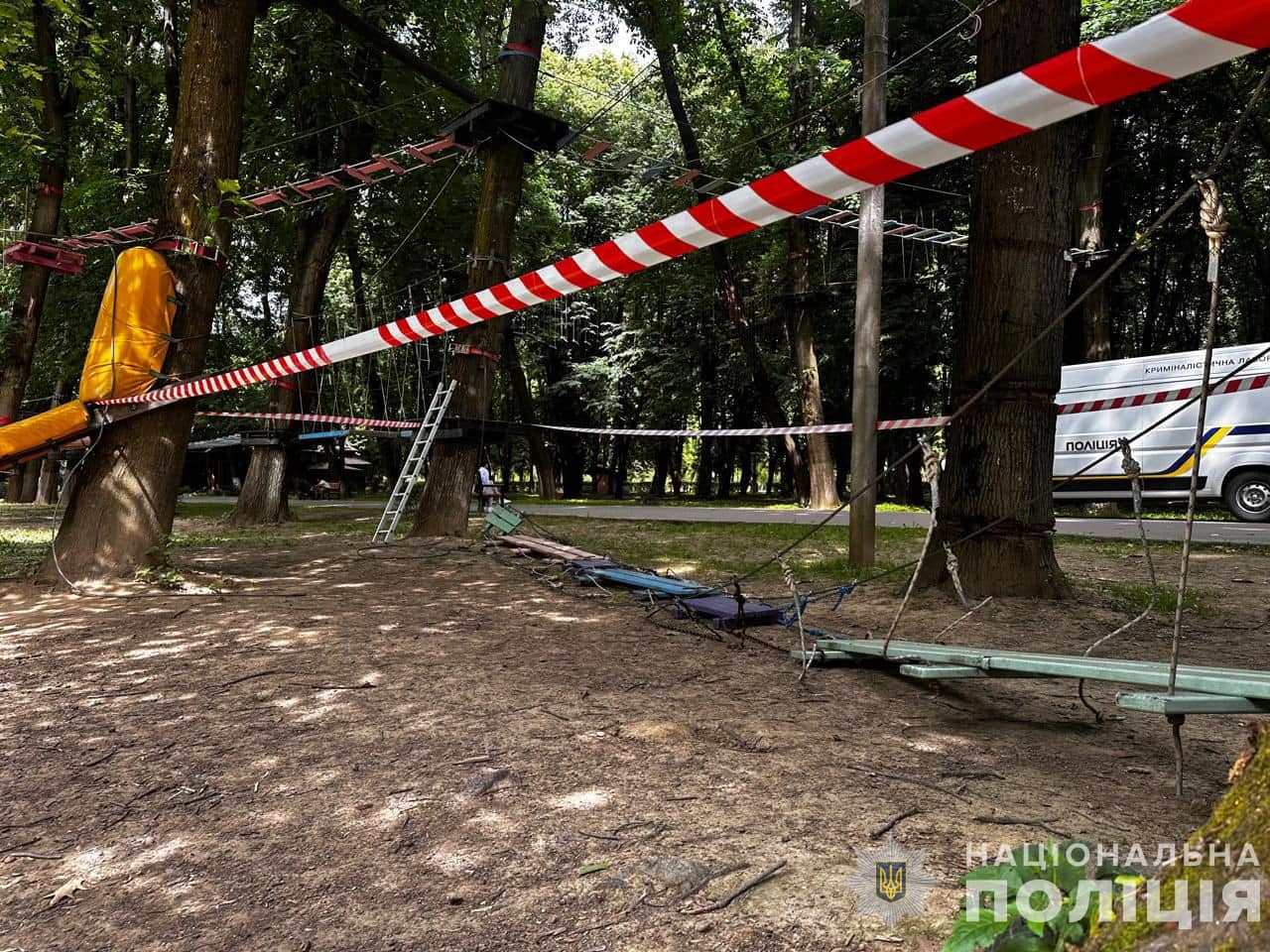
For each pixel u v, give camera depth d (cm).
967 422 695
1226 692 260
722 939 198
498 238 1197
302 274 1647
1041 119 214
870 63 878
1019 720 383
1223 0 175
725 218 302
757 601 641
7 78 1187
